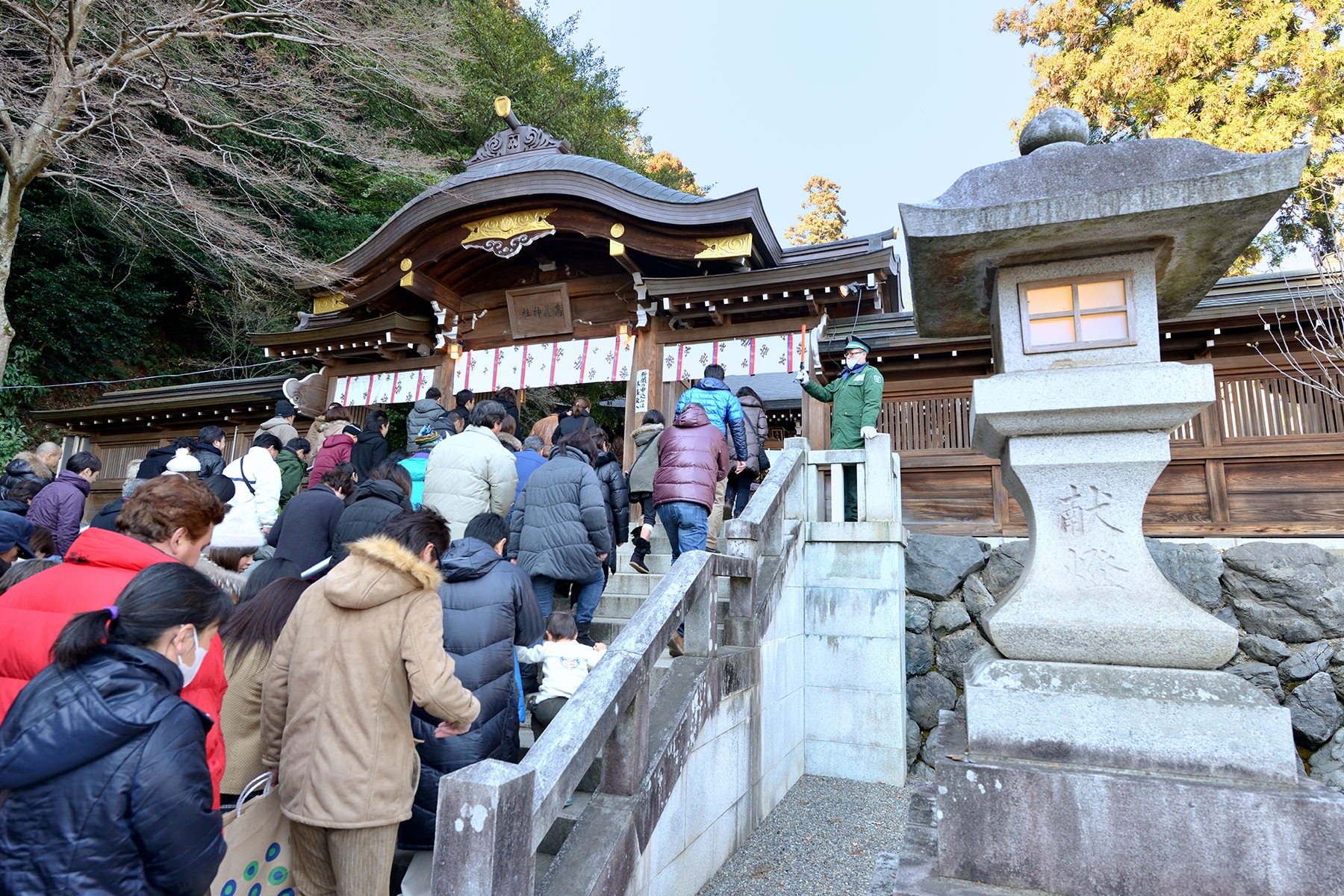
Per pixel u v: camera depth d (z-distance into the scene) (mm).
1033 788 2271
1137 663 2467
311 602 2430
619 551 6758
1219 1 15391
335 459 6684
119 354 15445
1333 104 13672
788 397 16141
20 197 8469
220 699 2146
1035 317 2750
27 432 13875
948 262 2807
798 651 5621
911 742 6223
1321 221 12859
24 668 1905
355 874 2211
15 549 4328
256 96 10445
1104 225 2479
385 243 9414
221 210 9883
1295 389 6754
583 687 2736
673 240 8422
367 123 12148
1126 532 2572
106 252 14789
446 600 2891
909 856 2463
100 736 1535
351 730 2254
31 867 1502
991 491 7531
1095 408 2551
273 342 10609
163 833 1554
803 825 4594
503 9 19234
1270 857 2068
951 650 6375
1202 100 15555
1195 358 7121
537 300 9484
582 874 2482
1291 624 5730
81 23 8367
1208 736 2256
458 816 2027
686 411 5129
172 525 2314
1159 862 2143
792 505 5961
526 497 4441
